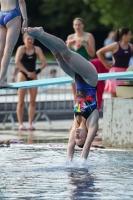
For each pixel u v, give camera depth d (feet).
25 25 80.28
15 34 81.05
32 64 116.47
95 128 74.33
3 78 78.84
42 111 133.80
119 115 90.38
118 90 91.91
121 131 90.38
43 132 113.50
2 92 145.07
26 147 89.45
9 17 80.79
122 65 112.78
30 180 65.10
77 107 75.36
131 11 252.01
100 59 114.42
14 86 78.64
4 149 86.99
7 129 119.65
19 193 59.21
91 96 74.69
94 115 74.43
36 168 71.82
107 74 85.35
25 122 136.15
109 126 91.25
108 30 363.97
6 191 59.98
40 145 91.97
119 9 251.60
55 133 111.65
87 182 64.34
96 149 87.56
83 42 112.27
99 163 75.82
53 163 75.25
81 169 71.82
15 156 80.38
